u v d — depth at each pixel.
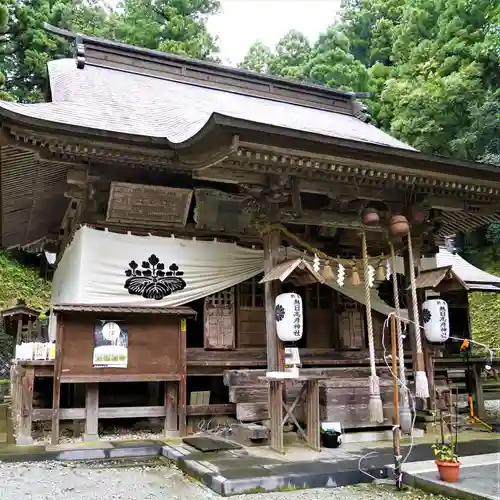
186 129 8.12
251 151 6.40
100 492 4.70
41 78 22.19
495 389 15.45
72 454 6.08
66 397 8.98
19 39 21.27
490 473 5.01
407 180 7.79
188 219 8.80
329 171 7.26
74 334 6.80
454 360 9.44
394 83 25.55
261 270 8.98
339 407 7.05
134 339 7.08
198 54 26.36
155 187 8.03
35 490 4.73
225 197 8.62
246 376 7.43
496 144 22.36
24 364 6.79
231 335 8.78
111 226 8.14
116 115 8.63
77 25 24.19
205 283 8.53
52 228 12.24
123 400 8.81
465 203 8.91
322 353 9.45
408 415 6.20
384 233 8.67
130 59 12.52
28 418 6.64
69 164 7.54
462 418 9.09
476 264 24.30
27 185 8.75
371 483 5.12
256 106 12.38
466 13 24.11
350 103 15.09
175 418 7.26
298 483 4.93
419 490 4.77
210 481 4.90
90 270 7.84
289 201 7.62
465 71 22.56
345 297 9.84
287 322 6.46
